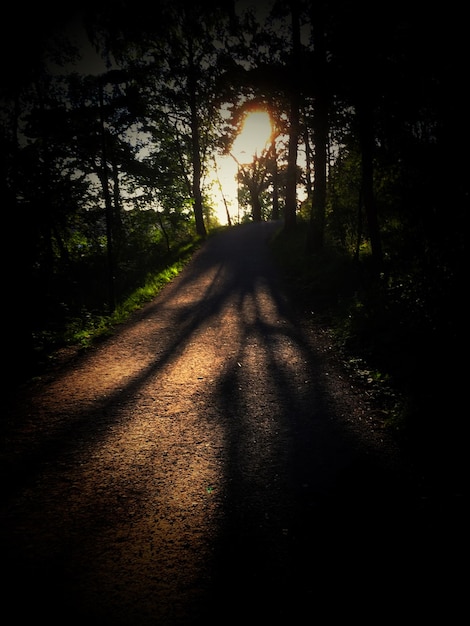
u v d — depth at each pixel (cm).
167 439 428
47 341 770
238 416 475
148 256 1912
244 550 269
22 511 313
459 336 493
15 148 659
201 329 854
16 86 1182
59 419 476
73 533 289
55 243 1330
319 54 891
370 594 229
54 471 369
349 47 719
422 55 543
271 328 825
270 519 299
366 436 413
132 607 225
